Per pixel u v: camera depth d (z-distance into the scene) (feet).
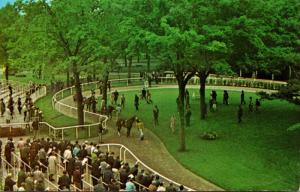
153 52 122.01
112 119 162.30
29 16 146.92
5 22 226.58
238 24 121.80
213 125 152.66
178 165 115.85
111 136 140.67
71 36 137.69
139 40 119.96
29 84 206.90
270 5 131.75
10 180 77.15
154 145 131.75
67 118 159.63
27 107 148.56
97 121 156.56
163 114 167.63
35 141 103.86
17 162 100.42
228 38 121.70
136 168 87.86
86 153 98.17
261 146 131.13
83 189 80.43
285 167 115.44
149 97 186.91
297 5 144.36
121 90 222.69
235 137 139.64
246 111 171.53
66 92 213.87
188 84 241.14
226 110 174.19
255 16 129.80
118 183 80.43
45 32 141.90
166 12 122.83
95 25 141.59
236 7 122.83
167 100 193.16
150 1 124.77
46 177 93.61
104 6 141.90
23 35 148.87
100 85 209.77
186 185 101.91
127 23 123.75
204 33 118.93
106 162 90.53
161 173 109.40
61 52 146.51
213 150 127.54
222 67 120.37
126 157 120.47
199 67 123.95
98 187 74.95
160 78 241.14
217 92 215.92
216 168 113.29
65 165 91.81
